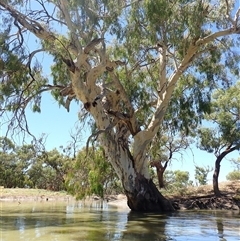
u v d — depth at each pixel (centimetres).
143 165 1838
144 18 1555
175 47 1744
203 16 1558
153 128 1841
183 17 1532
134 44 1742
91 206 2355
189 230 1026
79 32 1620
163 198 1870
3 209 1925
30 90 1875
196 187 3180
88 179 1862
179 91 2039
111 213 1681
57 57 1853
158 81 2078
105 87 1864
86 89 1675
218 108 2808
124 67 2055
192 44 1727
